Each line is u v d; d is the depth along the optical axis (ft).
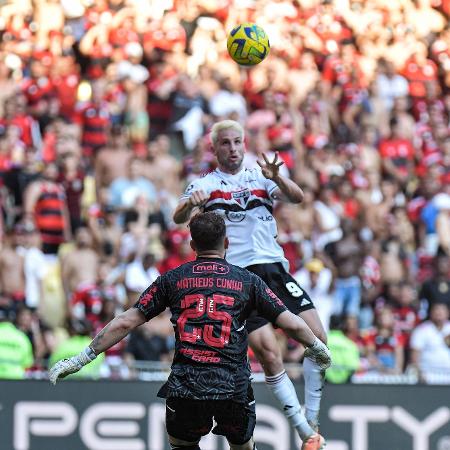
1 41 216.13
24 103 197.77
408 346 161.68
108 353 147.33
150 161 192.34
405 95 233.14
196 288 79.61
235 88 221.25
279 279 91.61
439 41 248.32
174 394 78.28
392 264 179.83
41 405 133.39
